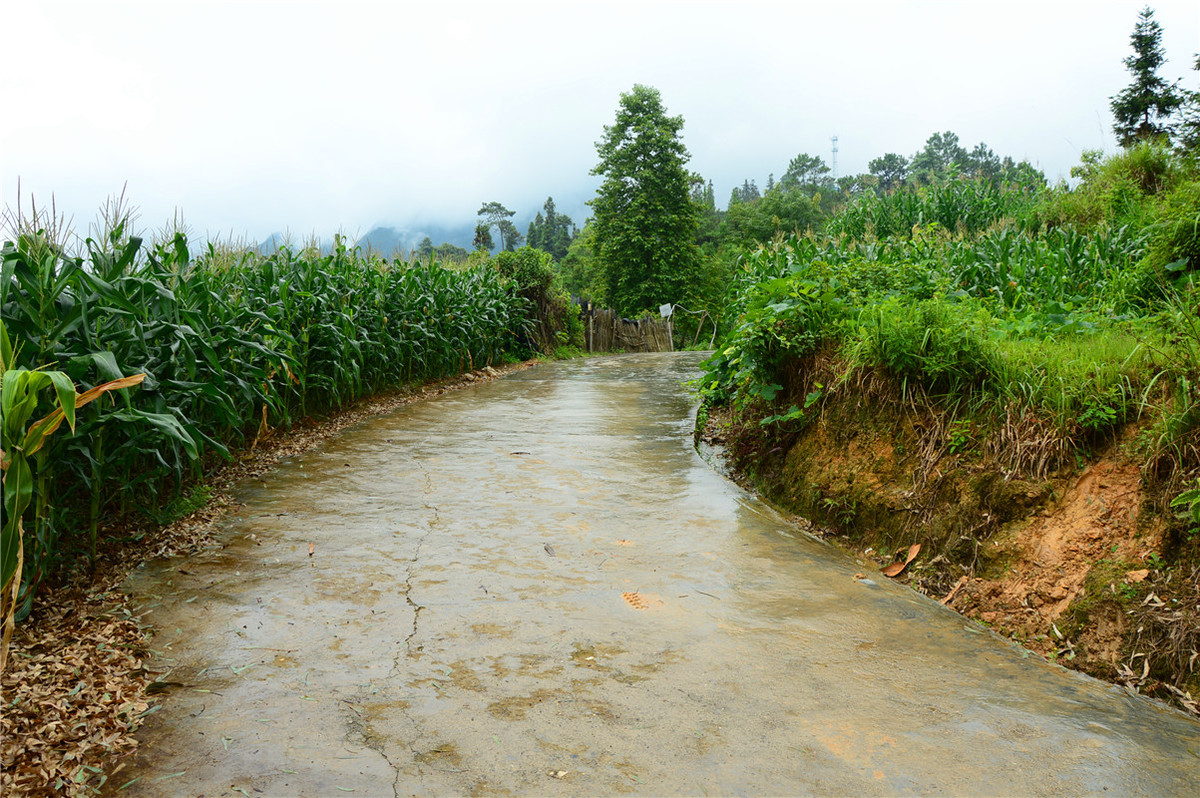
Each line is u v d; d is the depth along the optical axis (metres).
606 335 24.86
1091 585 3.20
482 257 19.03
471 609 3.38
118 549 4.08
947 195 14.55
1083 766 2.25
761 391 5.88
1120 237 8.38
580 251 60.06
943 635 3.29
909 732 2.44
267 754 2.24
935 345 4.58
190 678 2.71
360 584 3.65
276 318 7.33
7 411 2.48
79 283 4.04
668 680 2.76
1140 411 3.47
